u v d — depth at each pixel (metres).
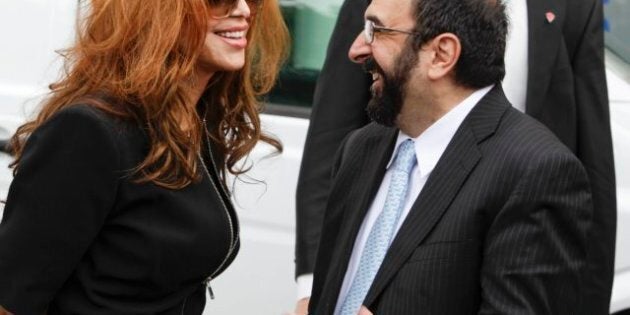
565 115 3.54
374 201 2.83
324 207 3.56
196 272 2.60
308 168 3.59
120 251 2.51
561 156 2.53
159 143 2.49
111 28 2.53
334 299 2.80
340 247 2.85
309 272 3.58
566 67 3.54
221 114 2.88
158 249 2.51
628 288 4.16
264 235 4.40
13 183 2.49
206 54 2.60
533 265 2.49
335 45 3.59
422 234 2.58
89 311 2.53
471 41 2.64
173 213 2.53
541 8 3.55
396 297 2.58
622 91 4.25
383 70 2.72
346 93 3.56
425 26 2.66
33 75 4.46
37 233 2.45
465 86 2.68
